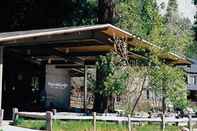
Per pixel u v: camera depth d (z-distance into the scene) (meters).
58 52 25.50
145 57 18.97
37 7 36.47
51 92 30.00
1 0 36.16
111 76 18.77
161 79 18.44
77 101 34.69
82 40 21.20
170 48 18.95
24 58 26.92
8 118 22.39
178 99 19.08
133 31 20.00
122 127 19.39
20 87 28.05
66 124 18.77
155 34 18.83
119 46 19.78
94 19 37.75
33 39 20.02
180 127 20.91
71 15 37.22
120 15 22.69
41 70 29.23
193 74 54.47
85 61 29.23
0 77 19.39
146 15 19.55
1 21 36.28
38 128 18.06
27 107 27.91
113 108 24.39
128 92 18.77
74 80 36.09
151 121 20.47
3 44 19.41
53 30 20.11
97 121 19.75
